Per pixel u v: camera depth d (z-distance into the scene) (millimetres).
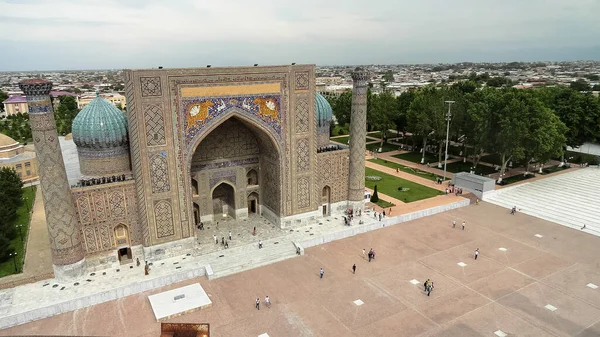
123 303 16219
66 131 57188
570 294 16547
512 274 18234
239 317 15195
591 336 13969
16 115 72125
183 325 11477
